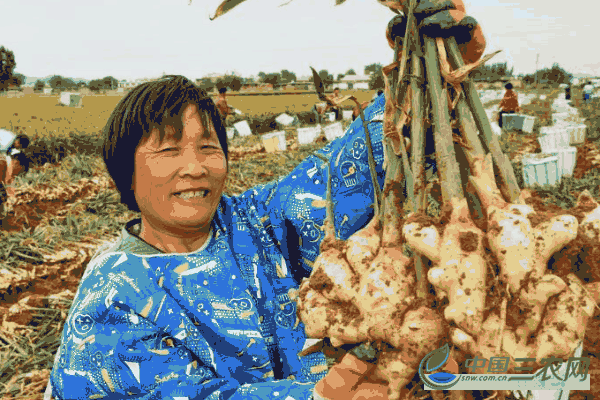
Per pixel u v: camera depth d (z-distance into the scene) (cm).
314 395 70
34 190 721
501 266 63
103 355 76
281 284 103
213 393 77
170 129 84
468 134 71
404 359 64
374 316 65
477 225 68
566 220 62
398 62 76
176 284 86
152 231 92
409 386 67
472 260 63
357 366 69
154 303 81
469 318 61
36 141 1123
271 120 1914
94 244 539
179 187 84
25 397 285
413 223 67
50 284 450
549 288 61
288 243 109
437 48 72
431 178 79
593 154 900
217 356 85
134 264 85
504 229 63
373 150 100
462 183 74
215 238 95
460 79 68
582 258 64
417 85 72
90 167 911
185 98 86
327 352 78
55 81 7894
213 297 88
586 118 1541
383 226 72
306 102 3684
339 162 103
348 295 69
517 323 62
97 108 3070
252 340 88
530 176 666
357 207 104
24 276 443
